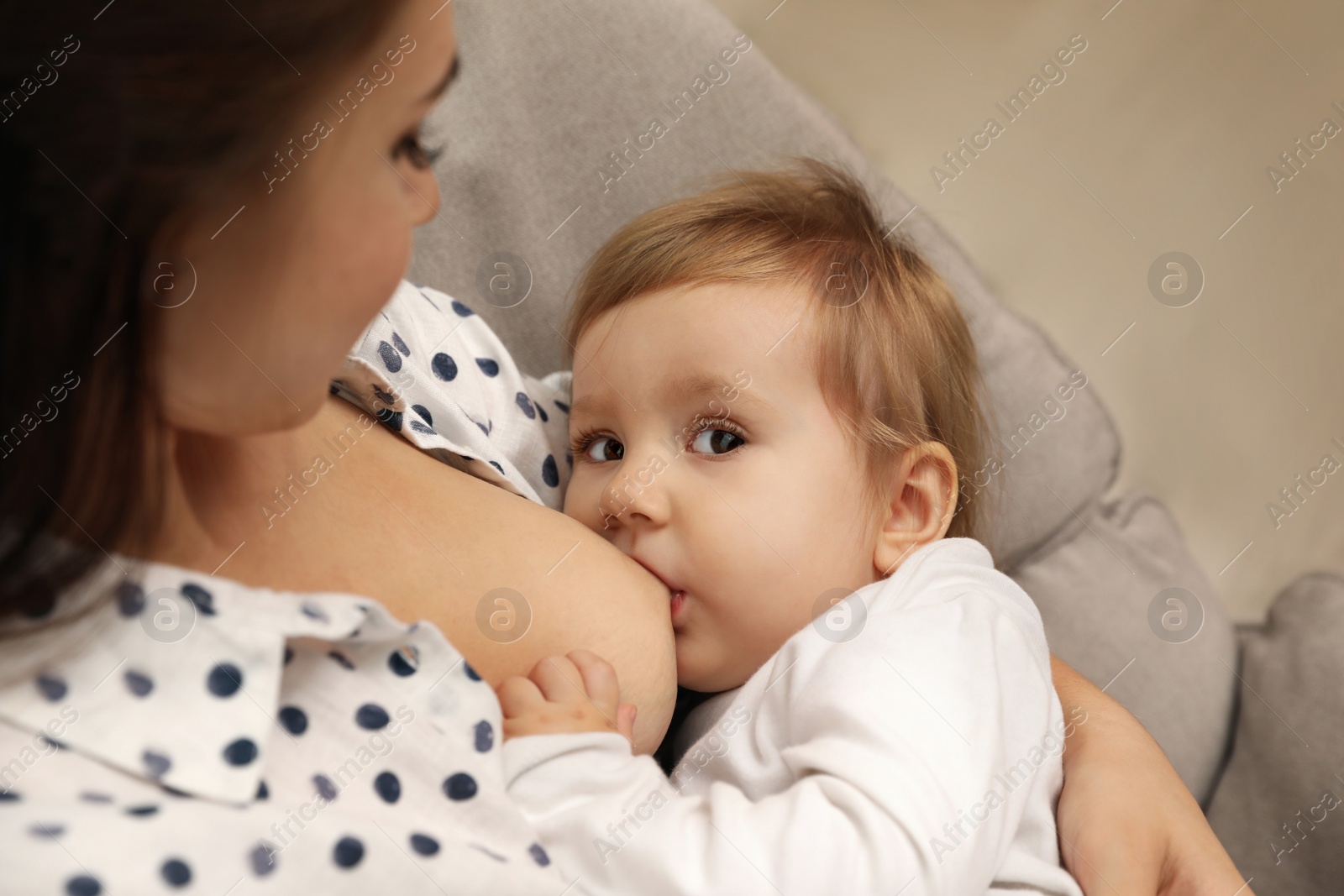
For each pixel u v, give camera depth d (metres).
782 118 1.44
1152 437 2.00
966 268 1.45
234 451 0.61
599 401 1.03
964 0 2.13
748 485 0.94
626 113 1.40
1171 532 1.48
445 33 0.53
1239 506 1.96
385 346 0.89
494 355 1.07
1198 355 2.02
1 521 0.47
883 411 1.04
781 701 0.84
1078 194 2.06
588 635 0.78
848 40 2.15
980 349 1.41
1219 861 0.82
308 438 0.70
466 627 0.71
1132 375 2.02
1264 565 1.92
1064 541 1.44
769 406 0.97
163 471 0.51
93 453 0.48
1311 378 1.98
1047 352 1.46
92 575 0.49
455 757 0.60
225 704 0.52
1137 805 0.85
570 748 0.68
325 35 0.46
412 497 0.75
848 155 1.45
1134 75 2.09
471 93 1.34
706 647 0.95
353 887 0.51
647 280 1.04
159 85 0.43
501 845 0.59
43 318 0.45
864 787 0.70
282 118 0.46
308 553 0.64
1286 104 2.04
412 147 0.57
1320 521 1.93
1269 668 1.33
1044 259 2.05
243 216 0.47
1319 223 2.02
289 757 0.55
